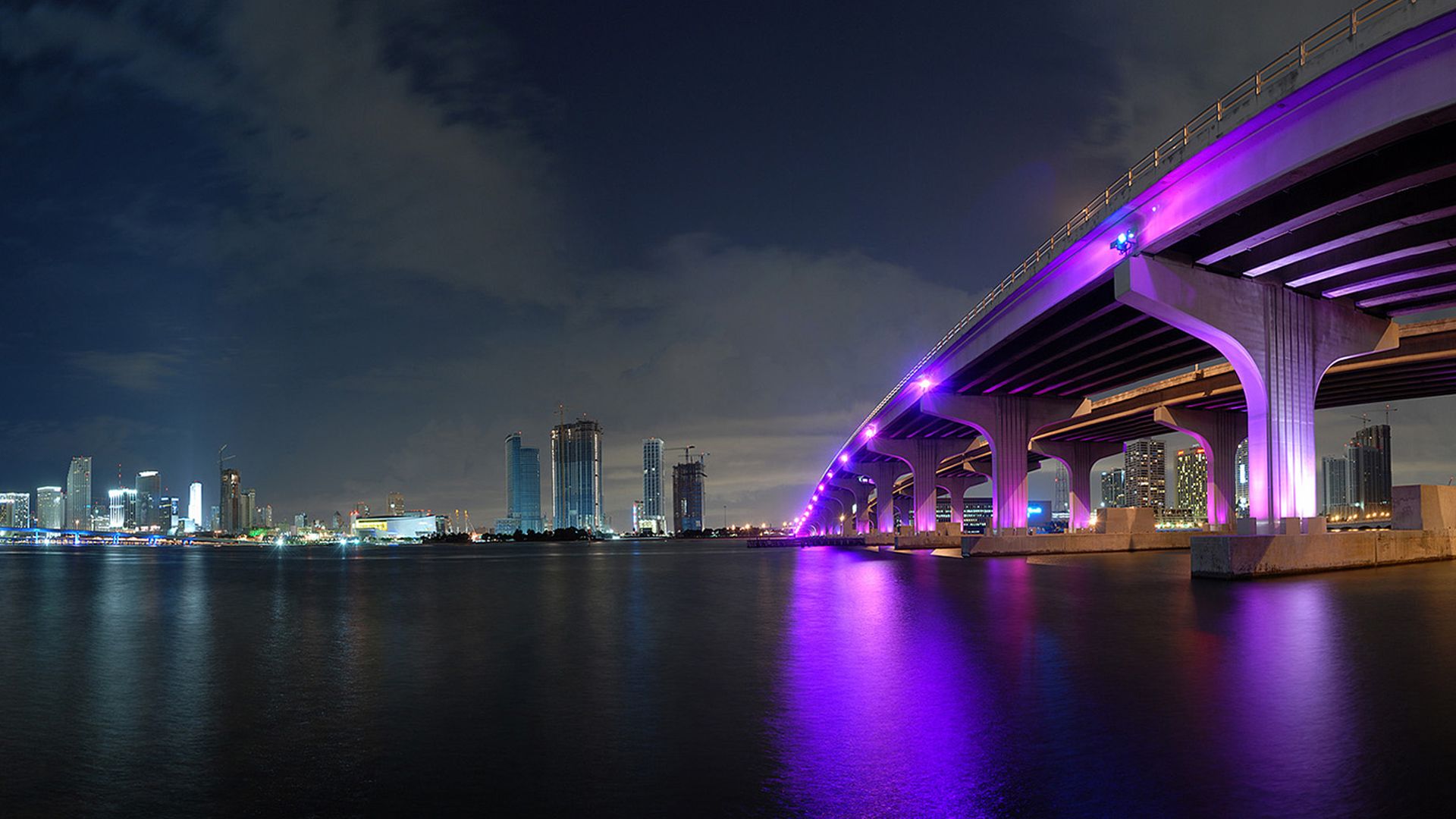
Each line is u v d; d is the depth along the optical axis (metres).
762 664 19.23
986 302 59.69
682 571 70.88
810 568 69.44
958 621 27.05
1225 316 41.78
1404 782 9.88
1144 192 38.84
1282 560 40.44
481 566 96.50
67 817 9.63
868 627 26.06
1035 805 9.41
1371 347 46.72
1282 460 42.34
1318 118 29.86
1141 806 9.29
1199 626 23.84
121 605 40.09
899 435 108.38
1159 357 62.69
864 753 11.59
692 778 10.63
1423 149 29.94
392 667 19.75
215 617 33.19
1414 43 26.42
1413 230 36.94
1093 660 18.72
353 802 9.98
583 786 10.38
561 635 25.59
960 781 10.30
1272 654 18.81
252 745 12.65
